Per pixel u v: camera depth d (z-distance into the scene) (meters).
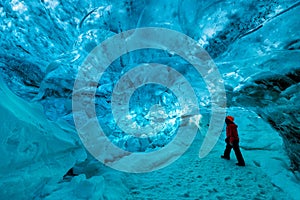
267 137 7.46
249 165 5.17
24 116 2.46
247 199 3.39
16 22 6.63
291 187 3.79
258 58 4.16
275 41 3.88
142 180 4.25
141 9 5.16
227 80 5.25
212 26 4.68
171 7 4.80
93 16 6.02
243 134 8.08
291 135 4.09
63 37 7.07
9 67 7.33
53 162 2.81
